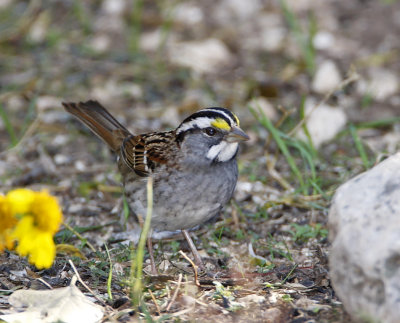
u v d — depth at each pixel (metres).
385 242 5.55
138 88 14.93
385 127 13.13
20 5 18.33
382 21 17.33
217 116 8.35
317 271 7.82
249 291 7.51
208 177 8.39
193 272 8.35
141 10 18.09
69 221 10.18
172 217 8.56
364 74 15.17
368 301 5.64
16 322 6.38
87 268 8.30
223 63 16.08
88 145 12.91
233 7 18.25
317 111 12.96
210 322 6.61
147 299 7.24
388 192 5.89
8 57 16.22
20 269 8.17
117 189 11.19
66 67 15.77
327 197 10.21
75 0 17.59
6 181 11.56
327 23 17.38
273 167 11.34
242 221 10.00
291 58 16.11
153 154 8.52
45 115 13.85
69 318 6.61
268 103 14.13
